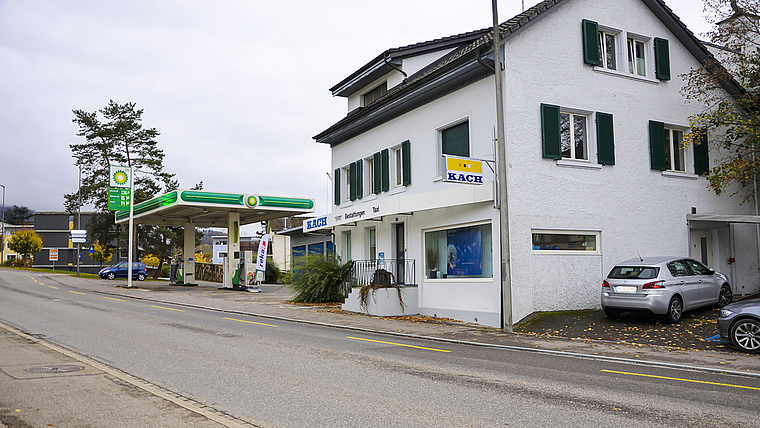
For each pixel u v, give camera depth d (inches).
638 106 690.2
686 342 474.0
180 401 259.1
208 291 1197.1
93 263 3009.4
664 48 713.6
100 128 2015.3
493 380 317.1
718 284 601.6
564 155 640.4
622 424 228.2
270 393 279.9
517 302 585.6
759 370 358.6
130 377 310.5
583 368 363.6
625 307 550.3
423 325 615.8
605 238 647.1
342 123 895.1
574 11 655.1
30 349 403.5
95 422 226.1
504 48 603.2
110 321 593.6
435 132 709.3
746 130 678.5
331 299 862.5
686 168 728.3
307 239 1551.4
